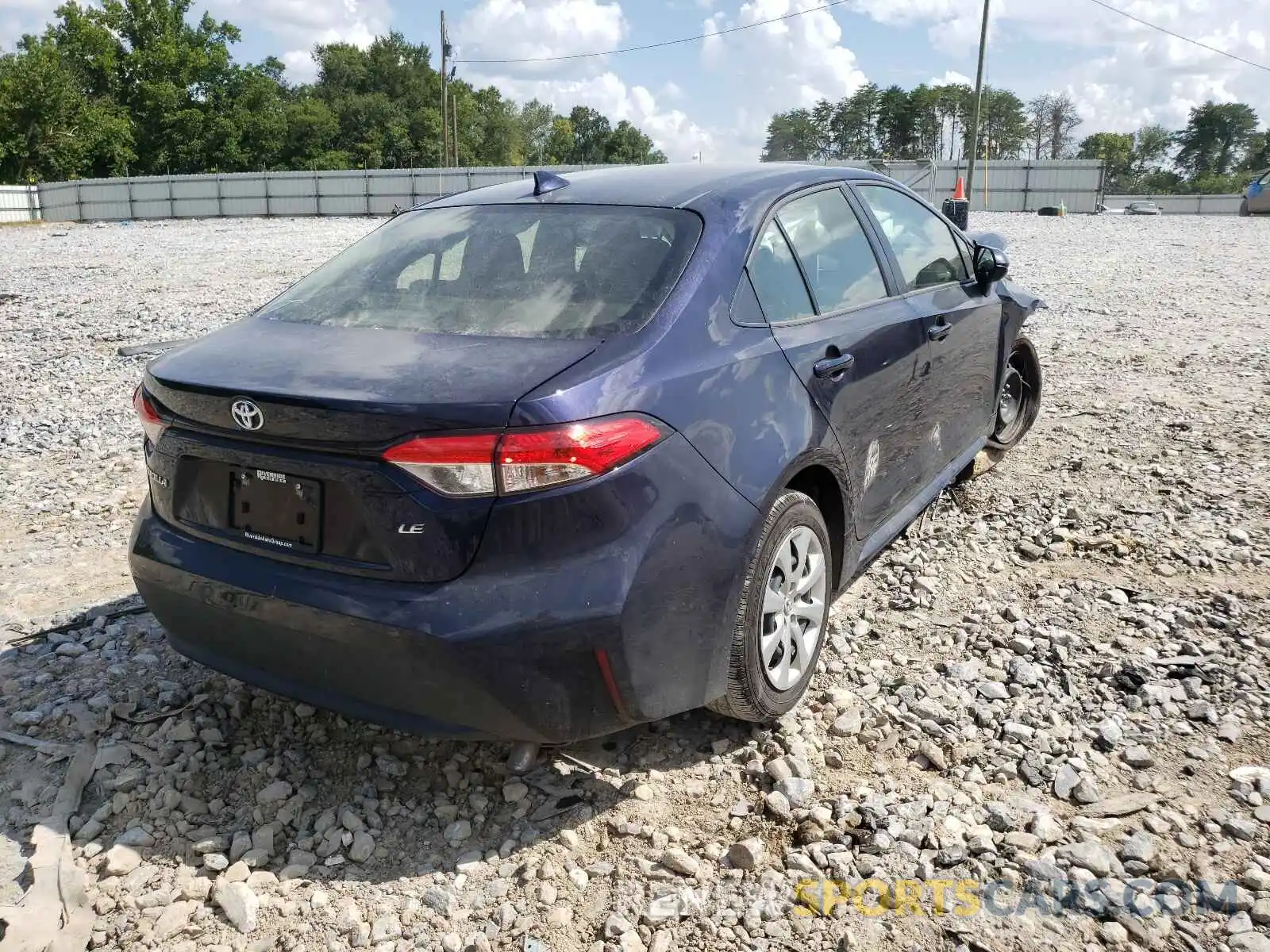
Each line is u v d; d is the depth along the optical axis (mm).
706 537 2596
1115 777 2811
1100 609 3770
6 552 4648
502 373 2424
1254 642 3479
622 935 2311
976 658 3453
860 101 135750
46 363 9125
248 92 77188
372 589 2398
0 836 2699
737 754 2990
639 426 2459
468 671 2336
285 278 15859
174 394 2658
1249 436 5746
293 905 2436
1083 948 2232
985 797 2754
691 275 2854
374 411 2322
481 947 2287
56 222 46156
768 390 2873
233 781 2918
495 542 2332
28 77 64250
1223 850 2496
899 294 3834
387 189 44781
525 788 2854
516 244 3104
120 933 2355
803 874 2475
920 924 2311
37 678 3469
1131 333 9023
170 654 3641
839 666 3436
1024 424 5547
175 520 2787
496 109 111312
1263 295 11367
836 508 3301
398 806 2805
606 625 2400
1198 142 149000
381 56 98000
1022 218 32656
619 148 137375
